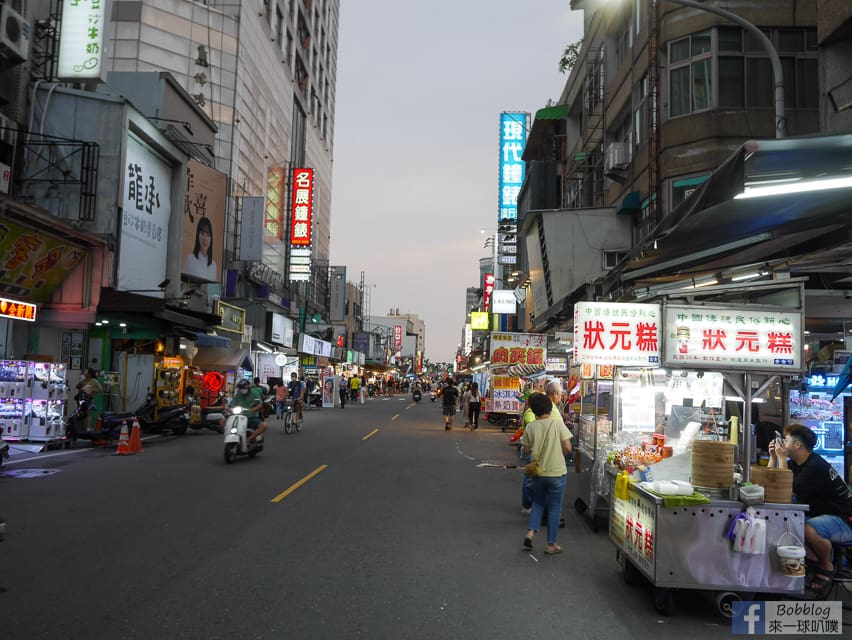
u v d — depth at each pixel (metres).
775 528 5.16
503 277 52.69
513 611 5.07
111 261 18.38
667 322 6.00
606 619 4.98
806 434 5.97
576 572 6.23
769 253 8.42
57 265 16.91
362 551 6.66
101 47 18.88
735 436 7.43
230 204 36.72
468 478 12.01
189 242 24.88
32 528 7.36
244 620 4.69
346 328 75.25
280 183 44.31
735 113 17.17
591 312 7.49
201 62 36.94
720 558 5.12
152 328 20.19
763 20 17.34
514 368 23.05
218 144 37.06
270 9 46.06
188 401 21.25
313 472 12.09
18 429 14.52
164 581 5.53
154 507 8.62
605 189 26.05
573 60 34.81
